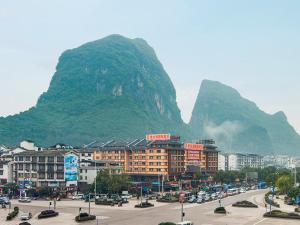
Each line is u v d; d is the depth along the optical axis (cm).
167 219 12912
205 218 13250
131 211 14912
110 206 16550
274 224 12069
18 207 15588
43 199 19588
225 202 18550
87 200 18562
